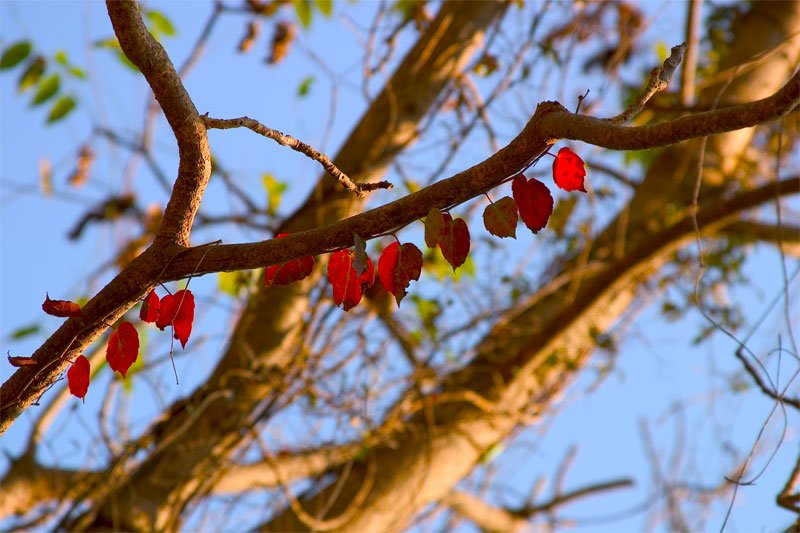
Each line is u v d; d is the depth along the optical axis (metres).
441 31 6.24
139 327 5.89
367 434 6.01
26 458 5.82
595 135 4.50
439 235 4.58
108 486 5.63
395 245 4.61
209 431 5.84
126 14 4.48
